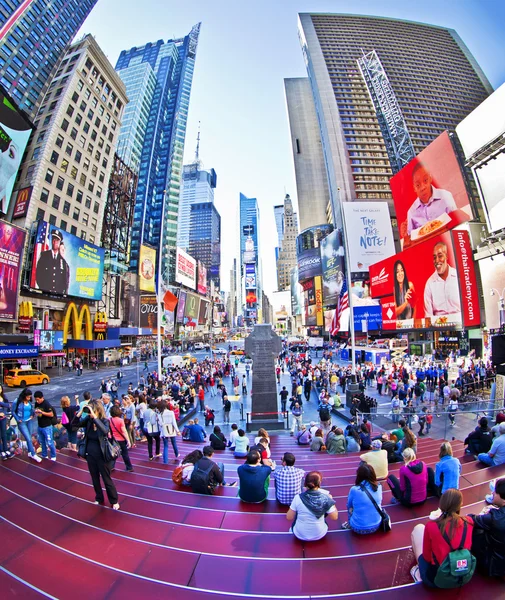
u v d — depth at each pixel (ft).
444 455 19.93
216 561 13.44
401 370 89.30
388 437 35.78
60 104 179.42
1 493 19.80
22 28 266.57
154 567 12.99
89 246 179.63
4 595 11.09
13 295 125.29
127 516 17.40
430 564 11.25
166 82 534.37
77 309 176.35
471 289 126.52
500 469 23.61
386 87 387.34
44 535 15.30
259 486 20.11
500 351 56.65
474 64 467.11
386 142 389.60
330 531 16.02
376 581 12.15
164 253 462.19
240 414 71.56
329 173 404.98
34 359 129.49
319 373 101.65
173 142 520.42
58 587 11.62
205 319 459.32
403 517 17.76
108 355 184.44
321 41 473.26
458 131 164.25
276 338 67.77
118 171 250.78
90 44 200.44
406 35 495.41
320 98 424.87
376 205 257.14
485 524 11.84
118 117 228.84
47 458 27.30
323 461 32.53
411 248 153.17
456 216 169.17
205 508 19.26
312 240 394.93
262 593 11.55
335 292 283.18
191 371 120.37
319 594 11.46
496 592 11.23
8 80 252.21
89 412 18.61
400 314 162.20
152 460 31.71
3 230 122.11
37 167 164.55
